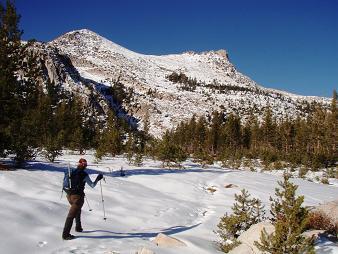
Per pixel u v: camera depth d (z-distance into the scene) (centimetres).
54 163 2345
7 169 1597
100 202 1247
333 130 7206
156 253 769
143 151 5072
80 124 6175
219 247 920
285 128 8894
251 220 1041
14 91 1806
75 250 745
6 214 881
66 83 13738
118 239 866
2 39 1795
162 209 1311
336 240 1003
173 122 16812
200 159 4831
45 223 897
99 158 3128
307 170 4541
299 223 766
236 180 2606
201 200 1683
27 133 1856
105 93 17988
